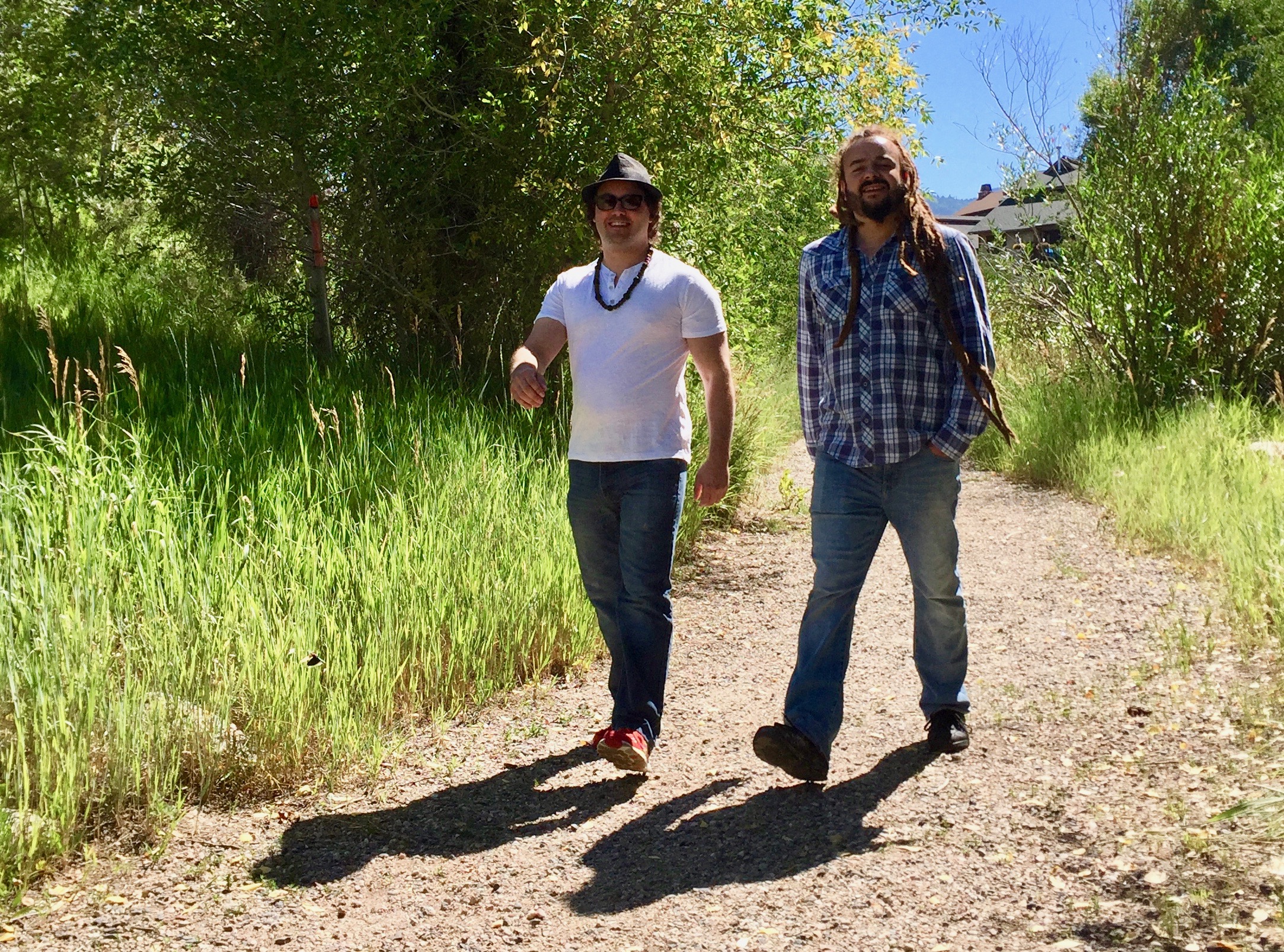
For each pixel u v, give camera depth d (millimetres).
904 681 4625
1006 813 3197
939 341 3508
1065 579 5965
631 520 3748
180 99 8117
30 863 2918
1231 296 9930
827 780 3605
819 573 3600
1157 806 3094
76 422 4727
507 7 8008
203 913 2848
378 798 3609
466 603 4809
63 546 3893
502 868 3133
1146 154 10352
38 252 10789
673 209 8281
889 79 8820
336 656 4066
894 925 2658
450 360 8547
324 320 8250
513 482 5750
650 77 7734
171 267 10648
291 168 8398
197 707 3596
